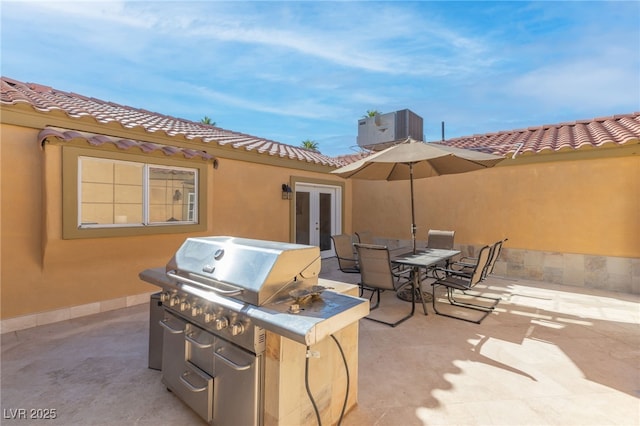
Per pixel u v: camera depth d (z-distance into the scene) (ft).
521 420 8.86
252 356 7.12
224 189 23.21
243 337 7.28
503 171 26.02
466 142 32.48
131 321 16.05
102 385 10.39
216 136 25.62
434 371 11.42
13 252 14.78
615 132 23.11
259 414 7.16
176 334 9.39
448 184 29.12
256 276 7.40
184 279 8.80
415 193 31.42
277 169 27.35
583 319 16.53
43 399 9.64
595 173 22.30
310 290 7.73
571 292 21.44
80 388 10.21
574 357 12.44
